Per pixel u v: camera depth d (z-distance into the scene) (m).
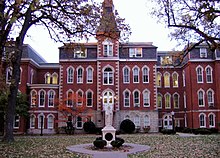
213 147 18.94
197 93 46.03
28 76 45.16
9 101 23.38
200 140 25.47
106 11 25.50
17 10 12.56
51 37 25.00
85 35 23.95
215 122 45.22
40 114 44.69
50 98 45.53
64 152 16.70
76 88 45.03
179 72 51.00
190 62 46.69
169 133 38.59
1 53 15.56
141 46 46.00
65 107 41.41
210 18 16.47
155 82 45.22
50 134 40.78
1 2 11.99
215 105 45.69
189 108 46.78
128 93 45.06
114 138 20.22
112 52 44.91
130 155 15.52
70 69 45.66
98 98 43.94
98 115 43.72
